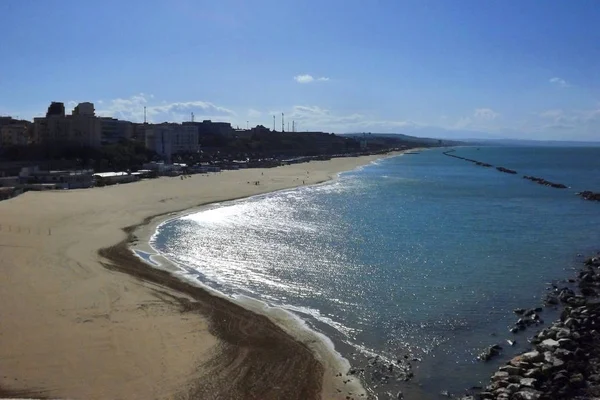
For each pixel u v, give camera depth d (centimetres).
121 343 2572
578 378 2169
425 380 2289
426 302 3294
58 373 2261
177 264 4194
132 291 3388
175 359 2419
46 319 2847
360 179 13112
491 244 5016
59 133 15112
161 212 6869
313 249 4728
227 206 7688
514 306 3234
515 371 2264
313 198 8812
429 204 8125
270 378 2278
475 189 10656
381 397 2141
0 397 2048
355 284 3662
